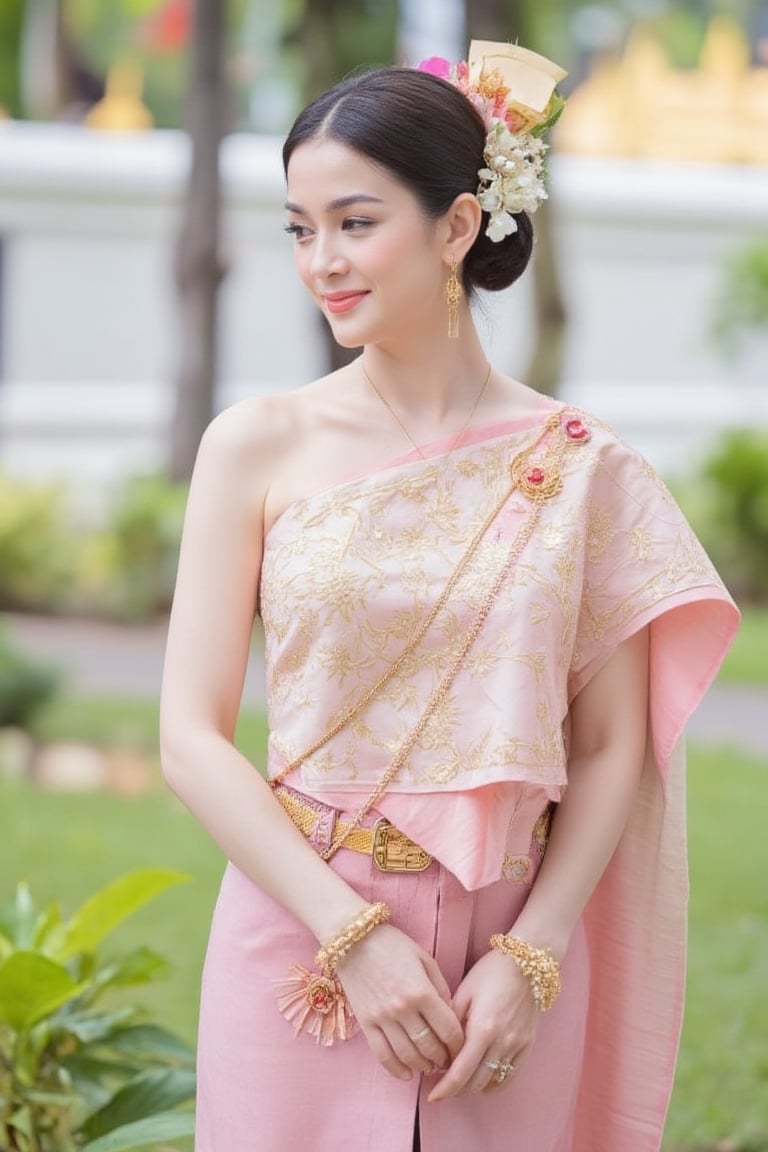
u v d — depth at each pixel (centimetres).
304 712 299
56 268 2067
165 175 2064
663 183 2311
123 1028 425
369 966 286
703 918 768
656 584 310
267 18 2853
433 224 298
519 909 305
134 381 2136
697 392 2397
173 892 796
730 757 1137
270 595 301
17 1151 400
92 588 1788
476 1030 287
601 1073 341
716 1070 575
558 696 301
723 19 2911
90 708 1260
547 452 308
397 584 295
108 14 3309
